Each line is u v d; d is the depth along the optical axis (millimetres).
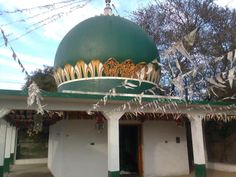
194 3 18172
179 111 11305
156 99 9883
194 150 11414
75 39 12992
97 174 11867
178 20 18422
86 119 12117
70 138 11750
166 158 13375
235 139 15039
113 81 12094
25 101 9031
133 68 12344
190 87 7371
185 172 13609
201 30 17391
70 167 11547
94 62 12258
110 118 9992
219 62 14039
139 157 13016
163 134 13547
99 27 12977
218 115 12406
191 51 14391
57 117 12062
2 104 8828
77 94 8984
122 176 13070
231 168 14500
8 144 15430
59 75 13203
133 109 10352
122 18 13898
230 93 13102
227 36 17125
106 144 12211
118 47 12438
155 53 13281
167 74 14758
